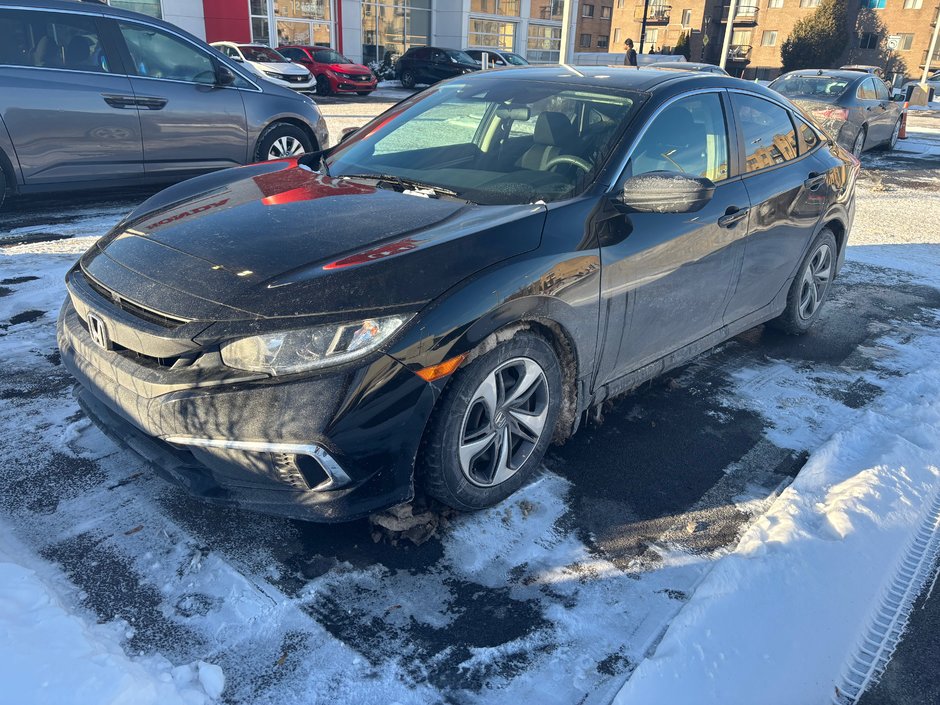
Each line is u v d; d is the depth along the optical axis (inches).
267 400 79.7
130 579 85.3
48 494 99.3
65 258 195.6
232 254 91.0
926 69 1537.9
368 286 84.0
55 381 130.2
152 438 89.9
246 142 272.8
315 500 83.6
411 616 82.7
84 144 233.6
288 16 1101.1
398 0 1284.4
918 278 233.0
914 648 83.3
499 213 100.6
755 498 109.4
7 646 69.6
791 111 159.8
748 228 134.6
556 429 113.5
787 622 83.8
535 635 81.2
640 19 2251.5
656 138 118.6
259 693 72.0
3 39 217.0
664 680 74.8
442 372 85.5
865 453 121.6
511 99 130.6
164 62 249.9
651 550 96.3
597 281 103.3
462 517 99.8
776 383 149.9
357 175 124.9
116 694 66.7
